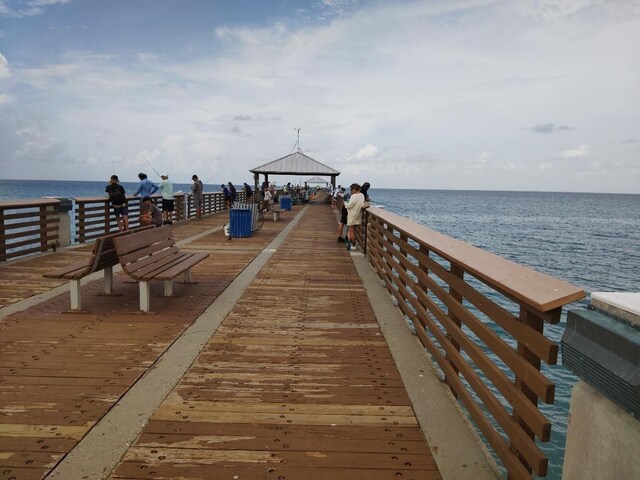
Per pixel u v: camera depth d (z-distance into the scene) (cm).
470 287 323
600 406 166
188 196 2172
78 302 583
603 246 3916
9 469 263
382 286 764
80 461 272
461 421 326
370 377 402
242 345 478
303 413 335
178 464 270
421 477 263
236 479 257
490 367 276
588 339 170
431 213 9194
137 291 695
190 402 349
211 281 785
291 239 1412
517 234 4847
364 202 1170
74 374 397
